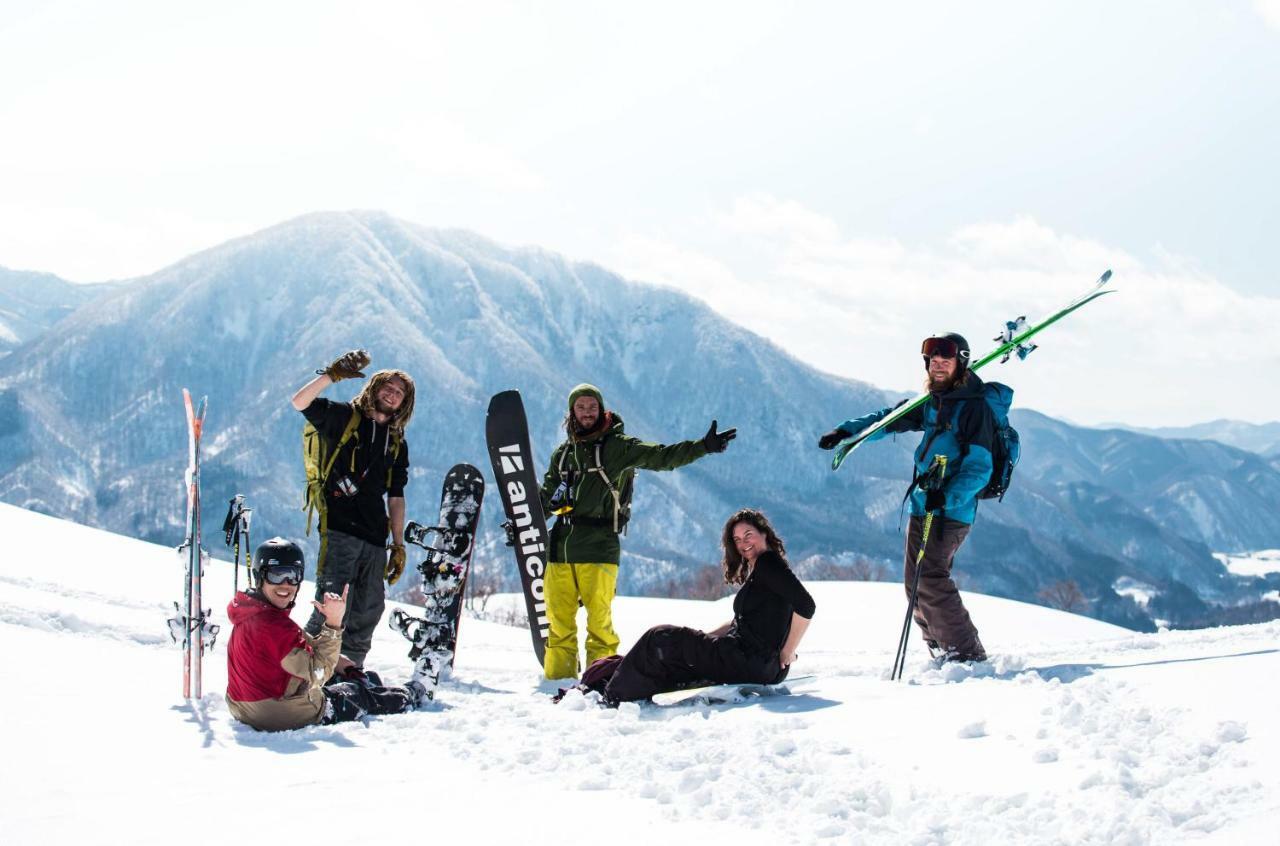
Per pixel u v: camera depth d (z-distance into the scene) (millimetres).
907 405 6047
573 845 3326
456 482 6496
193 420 5711
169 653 6848
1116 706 4270
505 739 4918
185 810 3652
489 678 7379
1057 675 5230
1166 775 3398
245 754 4559
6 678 5410
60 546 11195
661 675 5715
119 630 7215
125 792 3848
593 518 7168
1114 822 3061
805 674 6477
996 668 5539
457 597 6453
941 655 5980
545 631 7496
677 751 4461
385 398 6512
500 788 4066
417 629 6359
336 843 3324
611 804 3830
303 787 4023
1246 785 3164
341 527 6391
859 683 5660
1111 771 3471
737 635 5711
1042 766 3730
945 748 4102
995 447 5824
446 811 3715
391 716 5547
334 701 5402
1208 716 3896
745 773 4023
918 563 5836
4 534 11328
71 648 6410
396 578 6559
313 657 5340
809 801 3676
